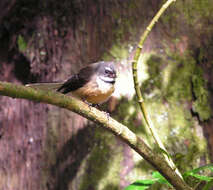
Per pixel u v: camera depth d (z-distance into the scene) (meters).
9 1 7.02
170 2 3.80
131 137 3.96
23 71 7.03
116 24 6.21
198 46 6.23
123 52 6.10
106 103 6.00
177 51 6.14
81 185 5.93
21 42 6.78
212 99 6.15
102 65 5.81
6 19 7.01
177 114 5.91
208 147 5.94
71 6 6.39
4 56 7.26
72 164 6.10
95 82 5.71
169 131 5.82
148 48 6.09
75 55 6.33
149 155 3.90
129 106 5.91
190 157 5.77
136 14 6.21
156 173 3.79
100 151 5.90
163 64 6.04
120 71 6.03
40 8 6.62
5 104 7.10
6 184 6.79
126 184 5.70
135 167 5.73
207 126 6.02
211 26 6.34
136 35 6.15
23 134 6.80
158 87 5.95
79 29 6.34
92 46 6.27
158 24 6.18
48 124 6.45
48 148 6.39
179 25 6.23
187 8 6.31
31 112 6.75
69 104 3.93
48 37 6.54
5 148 6.93
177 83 6.02
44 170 6.39
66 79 6.15
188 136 5.86
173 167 3.79
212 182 3.45
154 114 5.86
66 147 6.21
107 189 5.75
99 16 6.29
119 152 5.82
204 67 6.21
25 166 6.67
